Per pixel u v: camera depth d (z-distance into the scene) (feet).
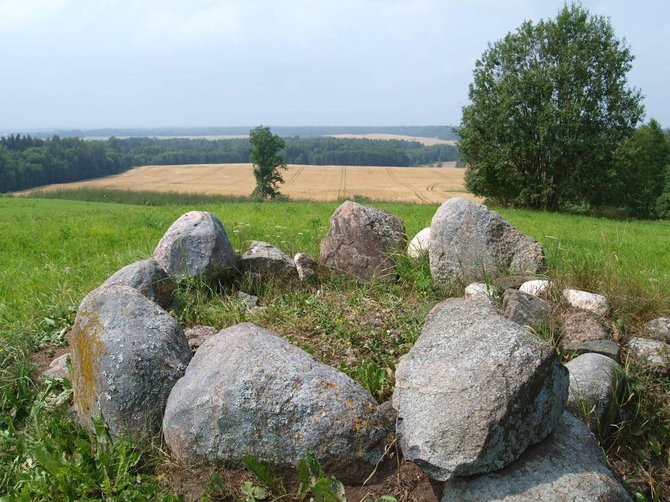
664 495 11.77
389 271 22.56
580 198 110.01
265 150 171.83
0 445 14.03
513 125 102.47
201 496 11.05
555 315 17.16
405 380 10.85
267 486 10.96
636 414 13.38
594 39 101.09
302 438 10.84
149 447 12.27
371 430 11.03
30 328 19.42
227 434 11.19
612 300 18.49
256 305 20.33
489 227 20.85
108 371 12.54
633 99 101.65
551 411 10.39
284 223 48.34
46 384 16.22
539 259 20.83
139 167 293.23
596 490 9.65
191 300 19.43
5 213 73.15
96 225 49.73
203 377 11.83
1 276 28.25
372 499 10.66
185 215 21.67
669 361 15.03
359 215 23.27
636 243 42.91
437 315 12.28
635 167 111.65
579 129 101.35
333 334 17.17
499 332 10.73
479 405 9.81
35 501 11.82
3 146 232.94
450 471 9.61
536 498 9.48
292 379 11.19
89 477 11.78
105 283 18.51
